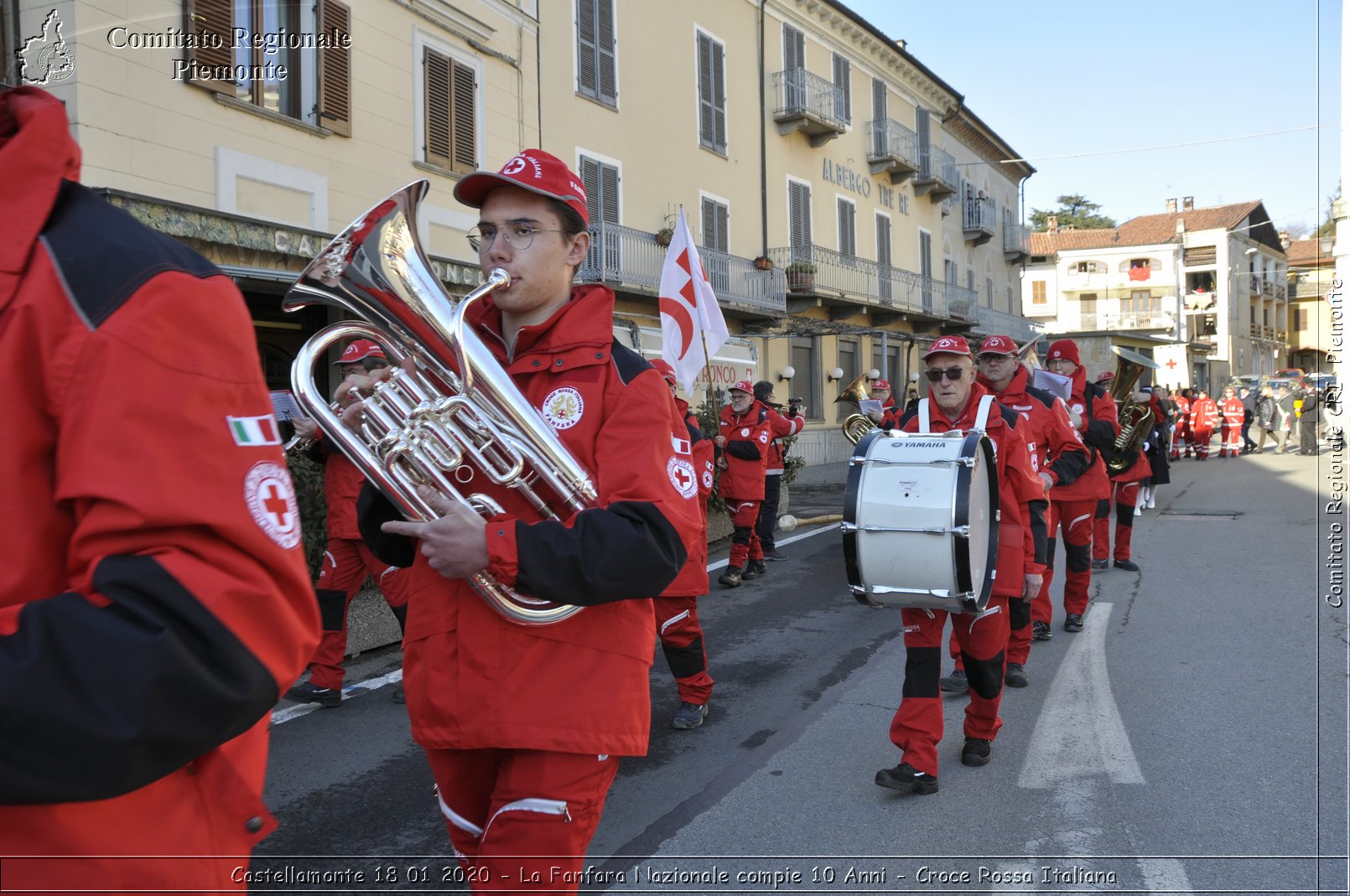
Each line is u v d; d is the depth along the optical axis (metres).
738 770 4.44
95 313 1.17
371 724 5.03
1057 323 60.59
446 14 13.27
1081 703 5.33
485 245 2.24
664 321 9.12
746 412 9.29
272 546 1.24
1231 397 27.28
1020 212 42.00
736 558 9.10
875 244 27.72
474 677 2.01
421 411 1.94
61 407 1.16
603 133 17.39
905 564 3.81
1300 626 7.00
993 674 4.35
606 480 2.04
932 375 4.72
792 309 23.06
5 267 1.20
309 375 1.98
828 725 5.08
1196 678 5.75
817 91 24.16
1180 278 58.56
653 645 2.23
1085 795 4.04
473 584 1.96
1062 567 10.04
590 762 2.02
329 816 3.88
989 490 4.14
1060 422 6.32
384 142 12.20
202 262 1.31
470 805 2.16
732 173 21.42
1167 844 3.57
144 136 9.20
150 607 1.12
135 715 1.10
